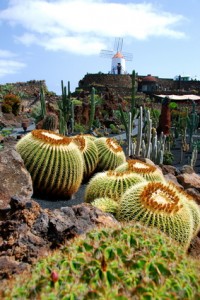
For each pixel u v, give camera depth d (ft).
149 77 212.23
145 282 7.41
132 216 15.56
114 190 20.29
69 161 23.76
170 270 7.88
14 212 14.03
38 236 12.92
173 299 7.16
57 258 8.71
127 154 46.26
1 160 20.67
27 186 21.24
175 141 84.64
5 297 7.57
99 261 7.89
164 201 15.88
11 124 96.07
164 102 72.43
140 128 43.45
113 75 214.69
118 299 6.96
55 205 23.30
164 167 36.19
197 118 77.97
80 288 7.32
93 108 73.72
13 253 12.23
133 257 8.09
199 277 8.18
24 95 153.07
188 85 223.10
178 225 15.16
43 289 7.55
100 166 29.78
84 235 9.62
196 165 61.26
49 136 24.56
